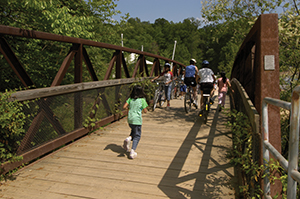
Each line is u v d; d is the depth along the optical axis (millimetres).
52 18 6648
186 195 3062
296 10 4637
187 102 8227
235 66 8742
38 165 3963
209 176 3576
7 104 3305
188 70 8133
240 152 3592
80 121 5289
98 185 3324
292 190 1539
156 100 8828
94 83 5660
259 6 5730
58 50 9062
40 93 4008
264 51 2285
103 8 10414
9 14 6801
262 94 2289
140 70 8820
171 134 5762
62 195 3072
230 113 3650
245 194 2688
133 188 3244
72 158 4277
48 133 4340
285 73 4543
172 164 4027
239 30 6680
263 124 2135
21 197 3016
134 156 4285
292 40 4312
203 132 5934
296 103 1497
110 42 11758
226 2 6156
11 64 3752
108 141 5238
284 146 3609
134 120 4297
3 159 3486
